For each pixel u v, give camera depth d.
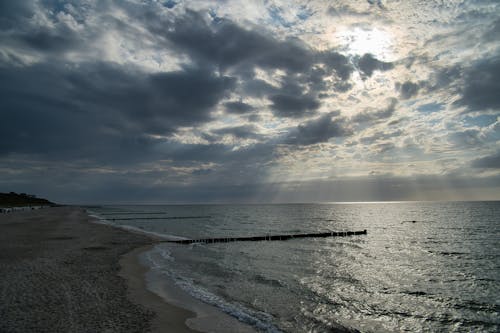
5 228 39.62
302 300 14.73
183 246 32.62
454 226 64.44
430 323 12.63
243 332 10.06
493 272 22.48
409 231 55.34
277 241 41.47
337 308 13.88
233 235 48.22
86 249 24.81
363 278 20.05
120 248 26.73
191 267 21.31
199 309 12.05
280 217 106.38
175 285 15.58
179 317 10.92
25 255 20.69
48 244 26.47
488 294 16.84
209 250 31.08
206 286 16.22
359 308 14.04
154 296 13.22
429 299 15.84
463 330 12.04
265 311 12.73
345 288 17.41
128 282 15.12
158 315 10.87
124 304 11.76
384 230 57.59
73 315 10.28
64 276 15.38
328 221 85.19
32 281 14.16
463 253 31.44
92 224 53.94
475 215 102.50
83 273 16.31
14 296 11.91
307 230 58.59
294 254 30.03
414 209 165.75
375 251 32.59
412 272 22.25
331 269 22.78
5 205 113.06
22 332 8.75
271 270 21.70
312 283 18.22
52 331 8.91
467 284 18.98
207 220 87.75
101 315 10.44
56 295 12.30
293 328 11.09
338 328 11.50
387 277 20.50
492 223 70.81
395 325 12.29
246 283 17.52
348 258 28.06
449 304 15.12
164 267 20.30
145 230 51.97
